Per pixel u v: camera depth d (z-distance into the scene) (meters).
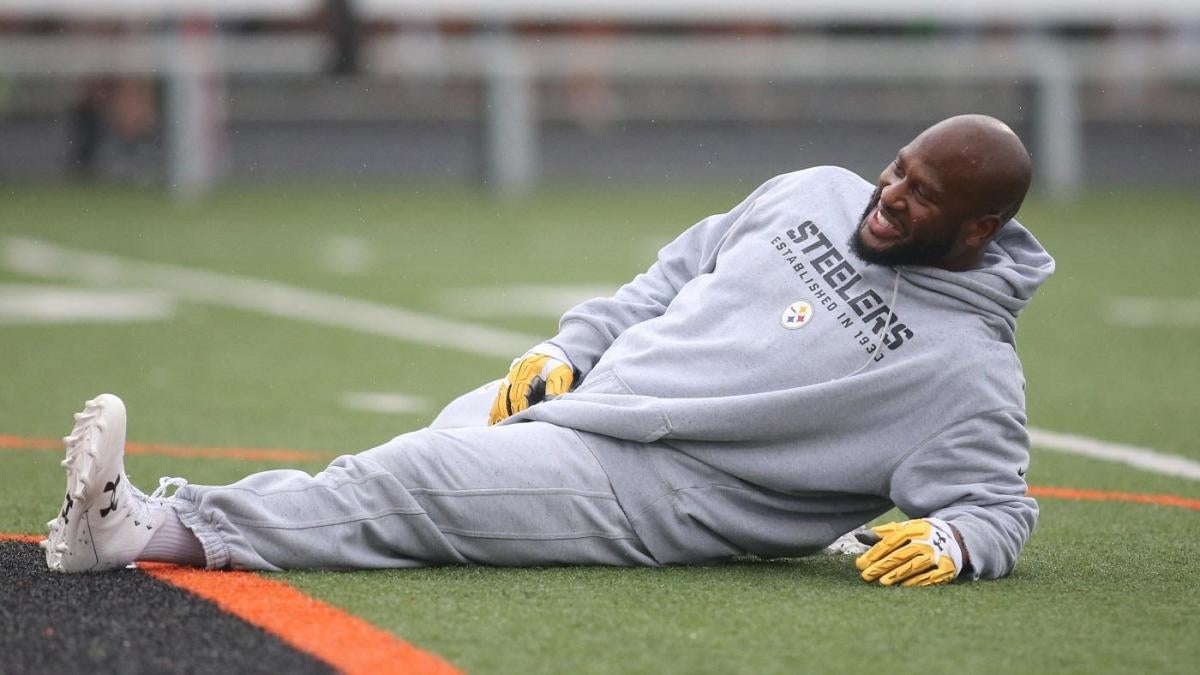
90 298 38.62
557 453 14.59
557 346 15.69
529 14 71.88
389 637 12.38
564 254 48.75
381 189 68.62
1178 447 23.41
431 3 70.75
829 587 14.33
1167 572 15.40
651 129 72.81
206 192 65.19
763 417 14.54
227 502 14.07
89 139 67.44
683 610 13.39
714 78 73.06
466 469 14.38
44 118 67.50
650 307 15.99
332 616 12.88
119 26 67.06
